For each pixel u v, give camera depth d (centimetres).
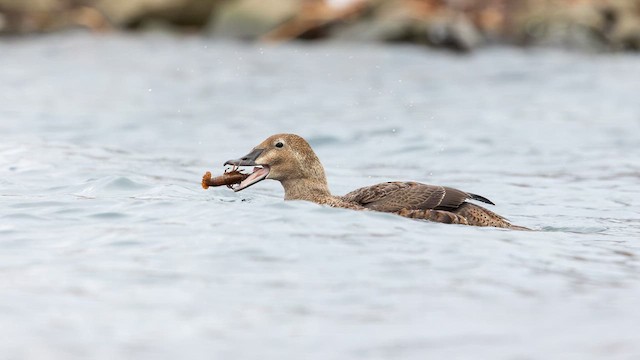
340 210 1256
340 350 809
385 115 2381
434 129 2203
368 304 914
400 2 3872
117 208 1259
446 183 1678
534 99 2645
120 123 2230
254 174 1360
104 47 3519
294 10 3847
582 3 3978
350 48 3609
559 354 809
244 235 1129
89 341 817
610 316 895
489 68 3200
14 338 820
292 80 2916
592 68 3228
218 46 3638
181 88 2744
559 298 943
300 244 1097
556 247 1148
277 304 907
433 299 930
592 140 2089
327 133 2145
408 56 3434
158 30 3994
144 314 876
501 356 803
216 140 2077
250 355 798
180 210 1248
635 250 1155
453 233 1182
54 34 3859
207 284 955
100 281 959
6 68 3023
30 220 1199
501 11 3947
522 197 1557
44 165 1638
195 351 802
